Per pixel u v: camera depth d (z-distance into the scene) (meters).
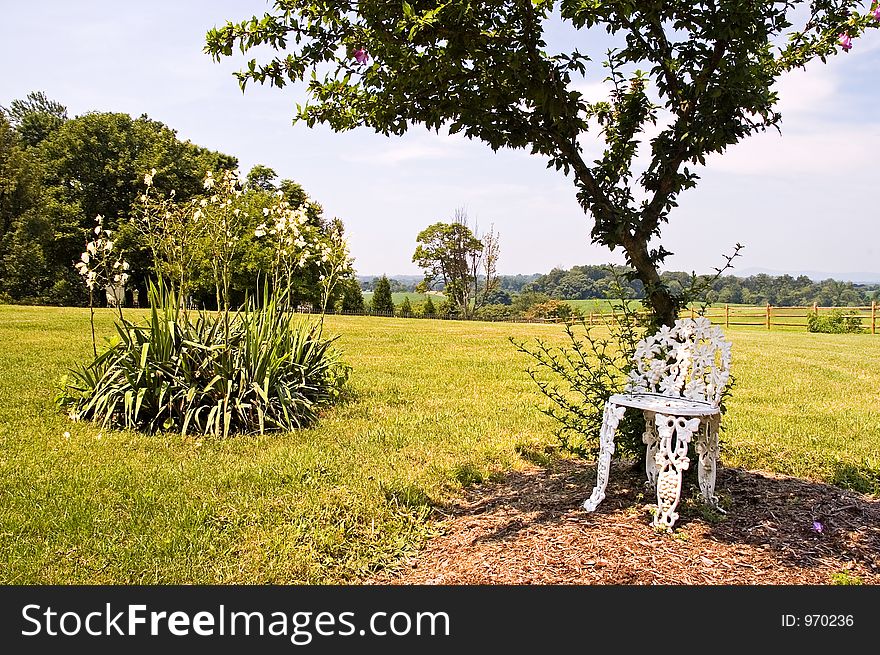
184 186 32.88
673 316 3.89
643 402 3.50
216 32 3.55
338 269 7.36
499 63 3.46
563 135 3.72
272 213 6.88
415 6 3.33
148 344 5.86
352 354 11.72
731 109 3.49
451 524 3.69
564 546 3.12
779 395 7.74
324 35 3.65
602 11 3.22
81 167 32.81
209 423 5.59
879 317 22.31
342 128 4.15
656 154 3.62
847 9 3.84
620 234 3.60
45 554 3.25
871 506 3.71
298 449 5.19
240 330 6.40
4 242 29.22
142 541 3.40
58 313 17.72
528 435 5.64
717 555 2.99
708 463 3.61
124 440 5.36
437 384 8.43
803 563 2.93
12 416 6.05
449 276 45.72
